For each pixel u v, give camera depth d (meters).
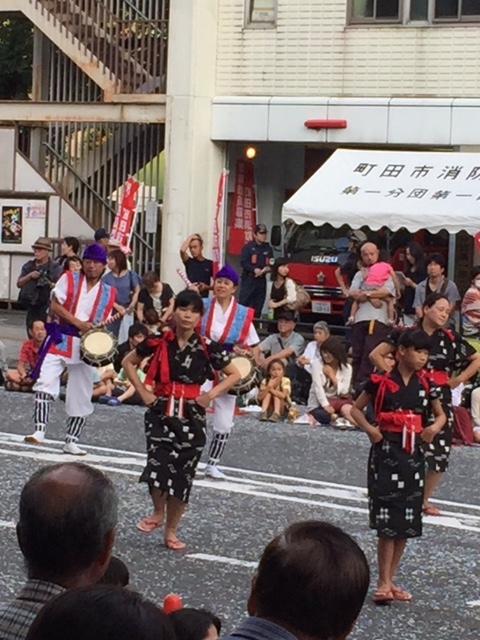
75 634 2.39
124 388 15.60
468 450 13.38
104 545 3.14
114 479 10.77
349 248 21.94
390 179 19.53
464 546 9.01
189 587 7.68
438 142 21.73
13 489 10.15
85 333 11.46
